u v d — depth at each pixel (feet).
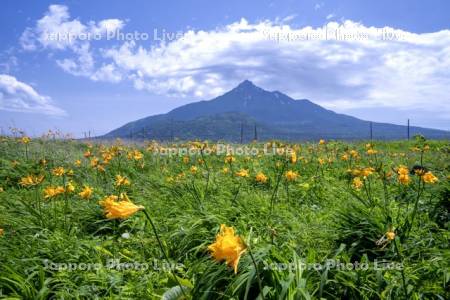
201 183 27.14
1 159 34.40
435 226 18.07
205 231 16.38
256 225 18.44
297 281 10.85
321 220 19.75
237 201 21.79
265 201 23.39
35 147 46.65
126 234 17.44
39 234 16.22
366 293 12.05
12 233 16.49
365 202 20.11
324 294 11.88
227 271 12.00
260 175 24.73
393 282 12.08
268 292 11.03
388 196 23.89
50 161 36.65
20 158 37.17
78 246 15.58
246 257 11.83
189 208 20.57
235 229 16.65
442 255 13.98
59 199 22.71
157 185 26.18
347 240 16.14
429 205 20.65
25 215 19.40
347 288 12.05
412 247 14.97
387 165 38.32
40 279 12.65
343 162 40.16
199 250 15.78
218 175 31.89
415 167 31.30
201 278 11.89
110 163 35.09
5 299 11.39
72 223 18.67
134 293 12.76
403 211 19.89
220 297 11.43
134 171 33.04
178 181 26.37
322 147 51.88
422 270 13.25
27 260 13.52
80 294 12.48
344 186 27.86
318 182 29.37
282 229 18.25
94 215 19.45
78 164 32.91
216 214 18.37
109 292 12.82
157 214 20.26
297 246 15.23
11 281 11.96
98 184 28.58
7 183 29.99
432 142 67.77
